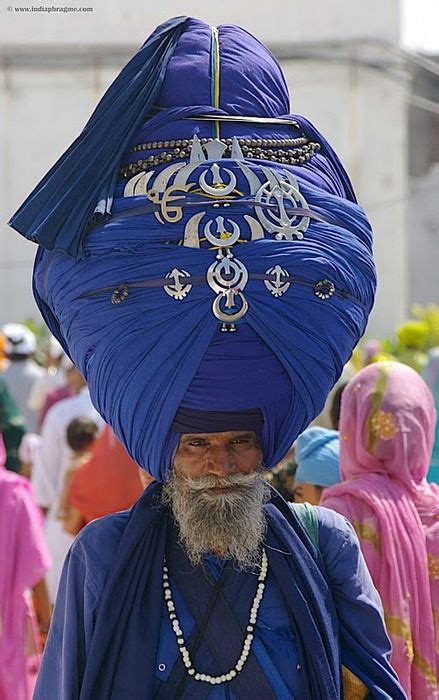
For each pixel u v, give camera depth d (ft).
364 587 11.69
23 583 21.39
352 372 31.01
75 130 76.48
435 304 86.22
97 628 10.94
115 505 24.36
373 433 16.25
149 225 10.50
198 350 10.43
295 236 10.67
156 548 11.16
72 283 10.85
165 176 10.62
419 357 48.14
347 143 80.28
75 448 28.48
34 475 29.60
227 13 68.85
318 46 64.75
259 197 10.57
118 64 64.80
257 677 10.92
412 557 15.57
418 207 85.40
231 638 10.98
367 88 79.82
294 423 11.07
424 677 15.46
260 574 11.20
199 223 10.46
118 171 10.87
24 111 76.33
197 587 11.07
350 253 11.02
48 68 63.41
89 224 10.72
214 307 10.37
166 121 10.94
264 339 10.54
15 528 21.50
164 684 10.93
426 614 15.53
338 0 70.95
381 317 82.94
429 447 16.60
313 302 10.68
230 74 11.17
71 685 11.14
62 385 41.88
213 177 10.55
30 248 80.43
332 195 11.14
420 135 83.82
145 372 10.54
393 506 15.75
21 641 21.43
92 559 11.27
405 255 82.64
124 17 62.80
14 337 45.47
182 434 10.80
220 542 10.89
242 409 10.68
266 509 11.39
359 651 11.52
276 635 11.11
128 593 11.02
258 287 10.47
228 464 10.89
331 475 18.63
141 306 10.46
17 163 77.15
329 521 11.74
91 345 10.87
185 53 11.27
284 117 11.34
